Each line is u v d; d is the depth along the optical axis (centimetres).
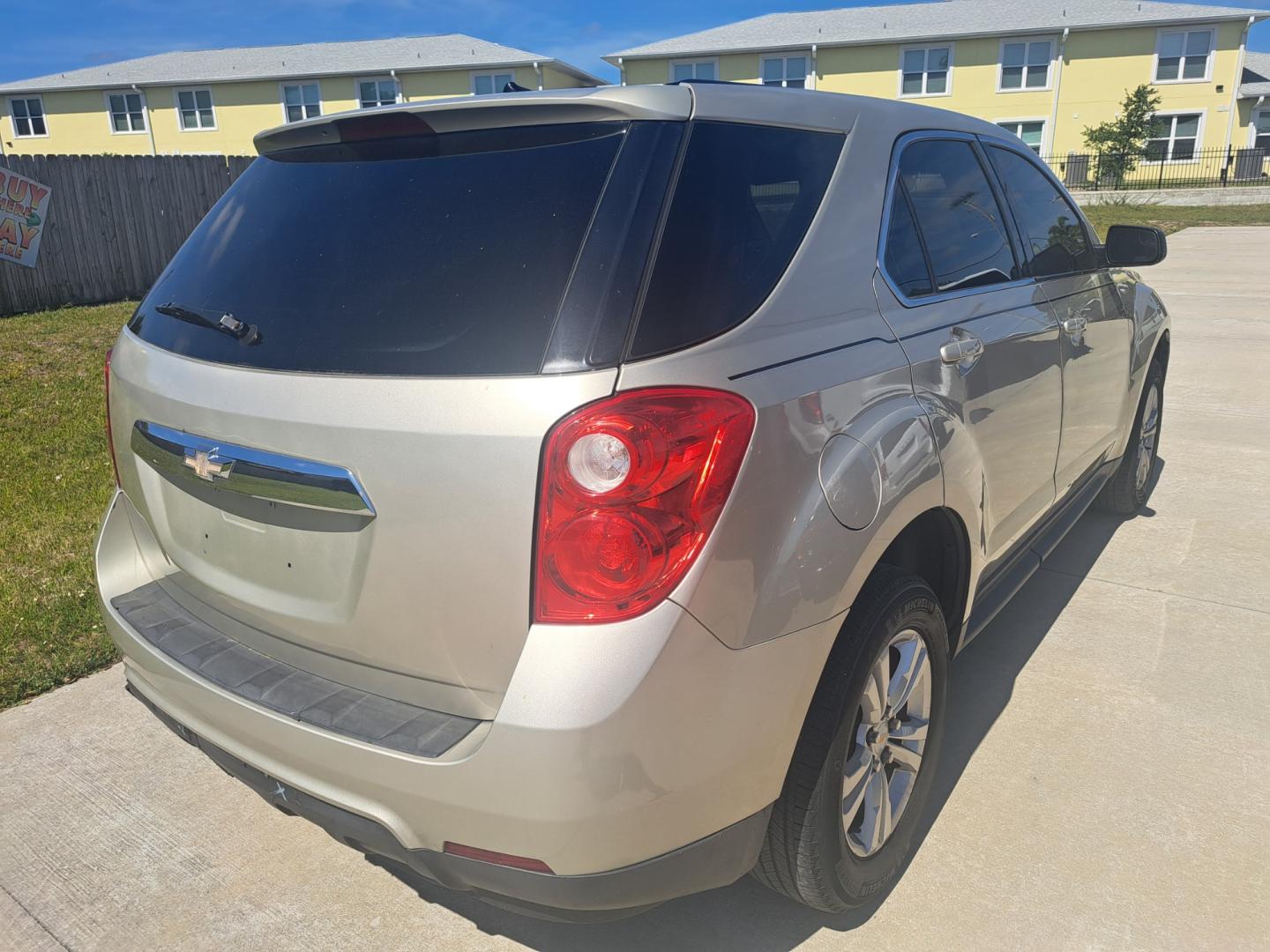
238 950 228
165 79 3634
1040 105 3259
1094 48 3173
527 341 171
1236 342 923
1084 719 306
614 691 160
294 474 186
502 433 165
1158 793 269
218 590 216
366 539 180
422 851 176
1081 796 269
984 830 257
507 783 163
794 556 181
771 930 228
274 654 207
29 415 699
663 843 173
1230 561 426
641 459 161
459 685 177
